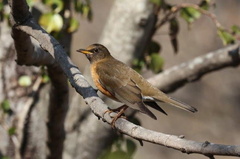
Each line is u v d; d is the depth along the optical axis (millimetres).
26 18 8562
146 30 12320
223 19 23031
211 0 12789
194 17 11938
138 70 12391
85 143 12156
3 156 11844
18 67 12086
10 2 8359
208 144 5887
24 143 11969
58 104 10445
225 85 22703
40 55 9516
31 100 11977
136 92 9328
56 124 10766
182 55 22797
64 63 8102
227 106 22406
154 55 12266
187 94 22391
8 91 12070
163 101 9320
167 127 22016
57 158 11359
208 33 22906
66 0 11664
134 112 12125
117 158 11602
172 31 12352
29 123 11977
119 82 9562
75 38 23203
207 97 22484
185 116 22125
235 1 23141
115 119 7328
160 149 21859
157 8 12234
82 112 12266
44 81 11492
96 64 10141
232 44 12906
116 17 12477
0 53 12062
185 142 6062
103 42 12500
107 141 12148
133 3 12352
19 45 8961
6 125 11953
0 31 12180
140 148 21797
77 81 7863
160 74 12156
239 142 21859
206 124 22125
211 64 12031
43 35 8414
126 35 12344
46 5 11938
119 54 12336
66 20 11625
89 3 11914
